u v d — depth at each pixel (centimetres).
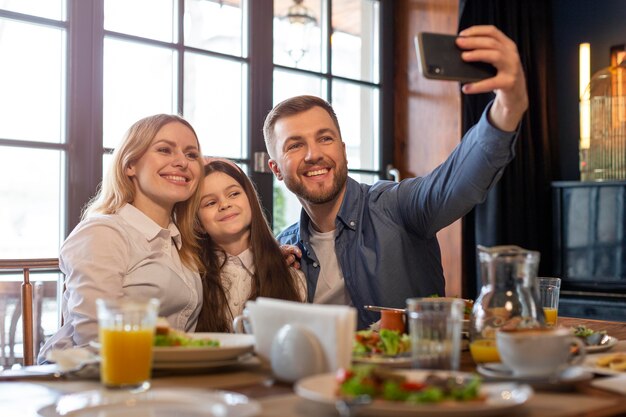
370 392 92
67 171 273
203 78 315
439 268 231
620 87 356
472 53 135
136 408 96
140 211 203
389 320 150
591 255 340
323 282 224
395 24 396
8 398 108
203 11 316
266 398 104
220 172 217
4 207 262
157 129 206
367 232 221
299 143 219
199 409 94
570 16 394
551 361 108
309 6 356
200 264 210
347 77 373
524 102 157
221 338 142
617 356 128
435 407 85
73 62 273
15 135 264
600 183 338
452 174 194
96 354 132
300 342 112
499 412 89
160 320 132
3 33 261
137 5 293
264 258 214
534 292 129
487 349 126
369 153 385
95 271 185
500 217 362
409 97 389
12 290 267
